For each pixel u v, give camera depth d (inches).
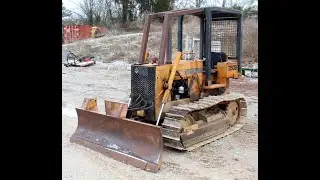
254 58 664.4
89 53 941.8
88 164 211.5
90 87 514.0
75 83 549.0
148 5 1357.0
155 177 195.0
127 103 236.2
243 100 294.5
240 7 810.2
